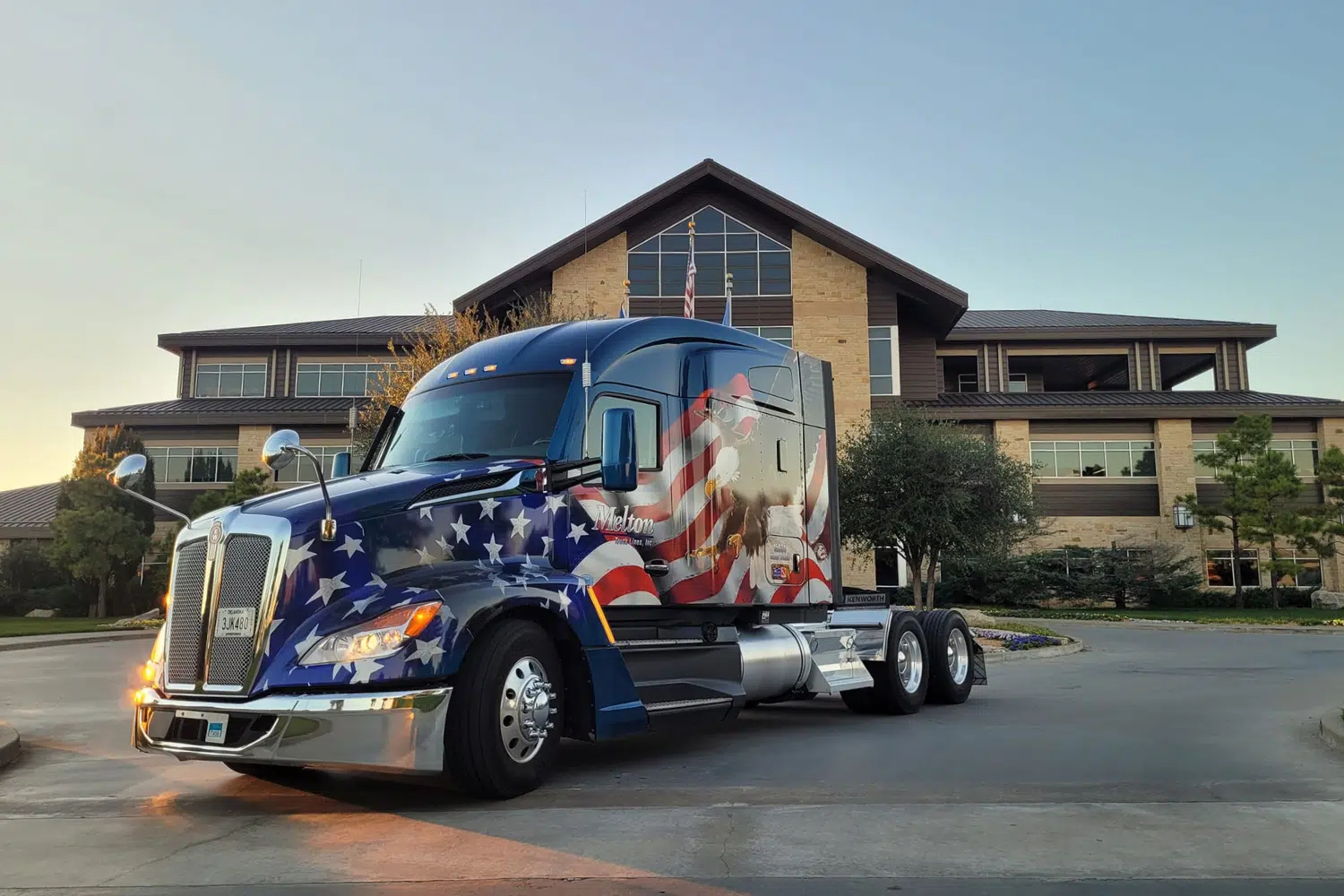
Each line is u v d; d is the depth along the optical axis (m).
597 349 7.64
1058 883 4.49
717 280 34.22
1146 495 38.94
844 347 34.00
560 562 7.06
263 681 5.87
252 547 6.07
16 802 6.59
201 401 41.66
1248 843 5.12
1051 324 44.81
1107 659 18.16
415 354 25.52
